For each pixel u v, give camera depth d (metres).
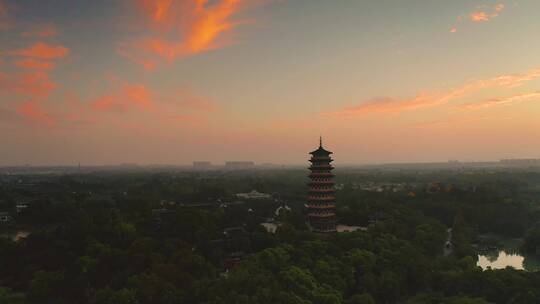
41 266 119.38
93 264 114.06
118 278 109.81
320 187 173.38
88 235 130.75
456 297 120.75
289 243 139.12
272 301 99.50
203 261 120.50
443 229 198.25
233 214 183.50
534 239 193.50
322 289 109.69
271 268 116.56
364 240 144.25
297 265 121.06
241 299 96.81
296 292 106.69
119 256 117.69
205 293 103.38
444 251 181.25
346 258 129.38
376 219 188.00
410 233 175.88
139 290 101.94
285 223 157.62
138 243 122.44
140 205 178.38
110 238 132.25
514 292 119.19
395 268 132.38
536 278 124.81
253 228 158.75
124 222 141.38
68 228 139.12
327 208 171.75
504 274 127.38
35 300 104.88
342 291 115.94
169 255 122.25
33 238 132.75
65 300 105.25
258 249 141.12
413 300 123.88
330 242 140.00
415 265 136.88
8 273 119.25
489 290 122.25
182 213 152.75
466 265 146.38
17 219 197.12
